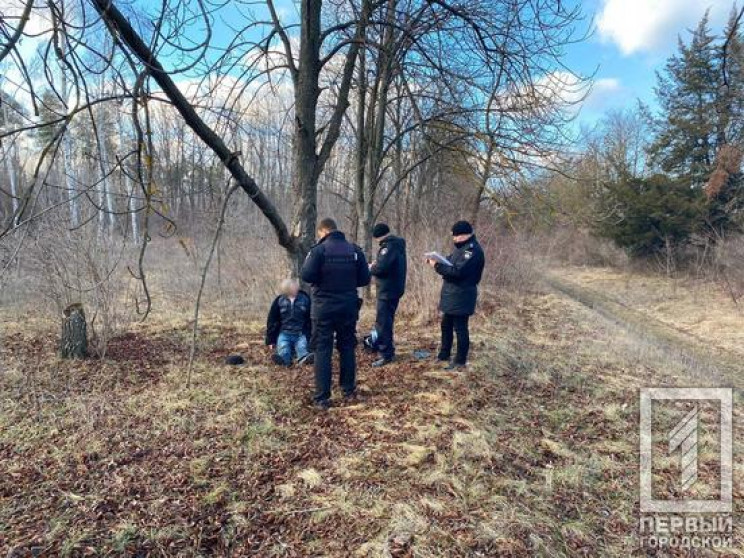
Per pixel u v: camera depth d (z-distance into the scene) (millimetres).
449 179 12852
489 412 4496
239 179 4148
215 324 7562
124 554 2600
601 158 20016
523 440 4039
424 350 6379
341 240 4391
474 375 5395
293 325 5703
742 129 17062
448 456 3656
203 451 3666
